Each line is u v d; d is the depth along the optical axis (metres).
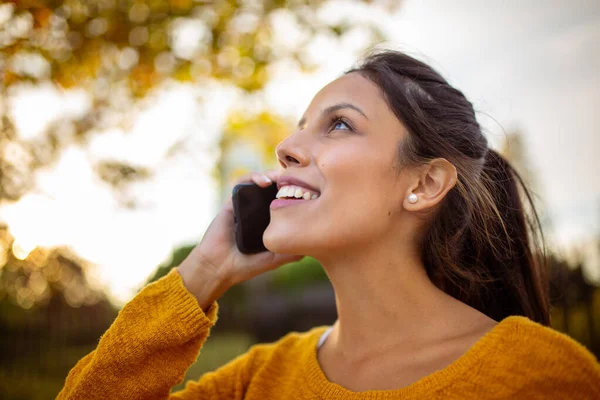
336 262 1.52
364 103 1.56
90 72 3.74
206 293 1.73
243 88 4.29
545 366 1.17
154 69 3.93
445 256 1.65
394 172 1.52
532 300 1.80
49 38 3.37
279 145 1.60
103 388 1.51
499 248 1.76
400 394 1.26
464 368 1.23
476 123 1.77
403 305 1.46
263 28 3.98
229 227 1.80
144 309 1.62
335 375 1.48
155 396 1.54
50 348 7.21
